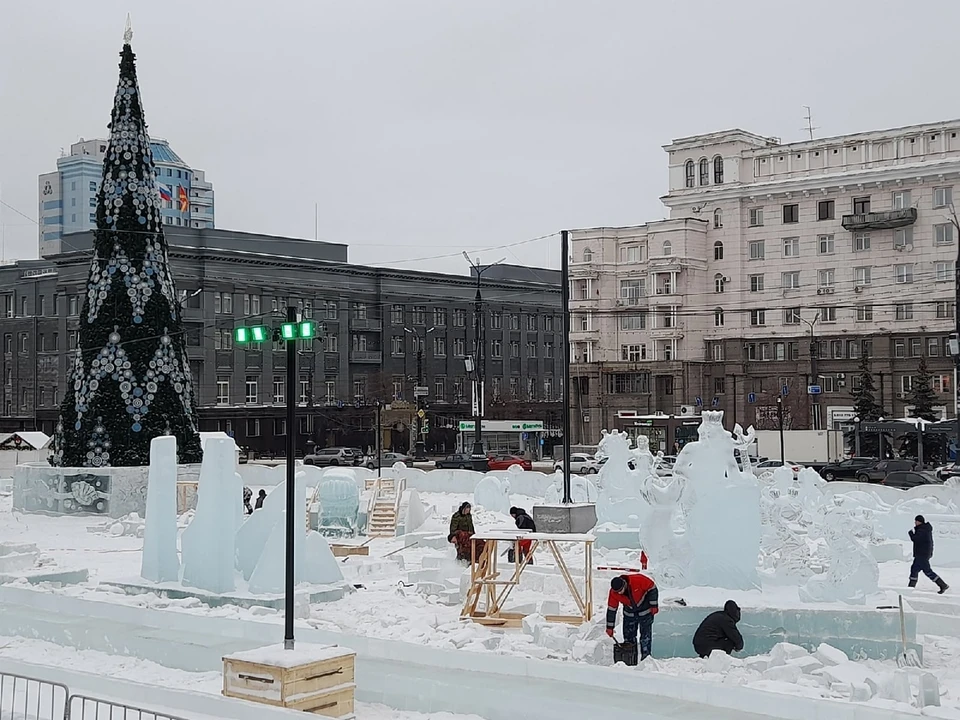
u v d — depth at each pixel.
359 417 83.12
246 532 21.59
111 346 40.62
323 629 17.17
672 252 82.62
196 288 77.12
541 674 13.80
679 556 18.05
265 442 79.88
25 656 16.42
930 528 21.28
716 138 82.38
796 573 18.00
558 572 21.66
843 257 76.00
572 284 89.31
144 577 21.78
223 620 17.12
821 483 31.11
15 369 83.38
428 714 13.07
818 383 77.06
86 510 38.09
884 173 73.31
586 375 87.88
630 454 31.59
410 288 89.25
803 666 14.22
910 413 70.94
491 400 89.75
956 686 14.15
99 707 12.20
